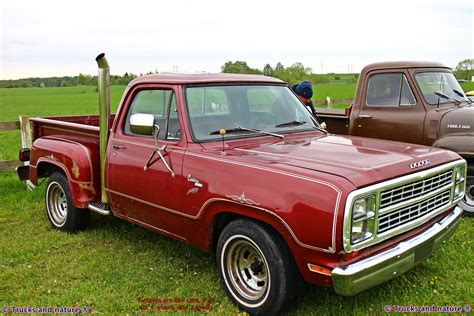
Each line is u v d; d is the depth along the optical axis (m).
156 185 4.42
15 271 4.84
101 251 5.34
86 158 5.46
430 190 3.90
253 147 4.24
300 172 3.43
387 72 6.80
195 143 4.22
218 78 4.75
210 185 3.88
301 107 5.28
